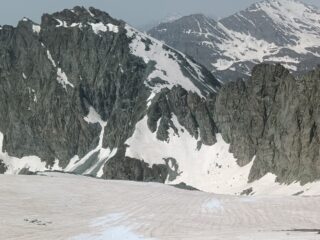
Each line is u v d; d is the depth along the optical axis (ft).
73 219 257.96
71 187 327.88
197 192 337.31
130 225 244.42
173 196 317.63
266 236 193.16
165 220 256.93
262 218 264.11
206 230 233.76
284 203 293.64
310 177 549.95
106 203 296.71
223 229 236.02
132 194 319.47
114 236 220.64
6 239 216.74
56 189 320.70
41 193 309.01
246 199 308.60
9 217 254.68
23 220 250.37
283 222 255.50
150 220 256.32
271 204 292.40
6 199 290.15
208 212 277.44
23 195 302.04
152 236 219.20
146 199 307.99
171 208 286.05
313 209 279.90
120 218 261.03
